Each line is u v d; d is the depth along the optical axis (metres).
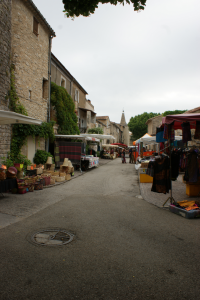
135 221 5.14
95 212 5.78
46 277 2.77
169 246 3.80
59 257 3.31
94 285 2.63
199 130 6.43
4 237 3.98
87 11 3.63
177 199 7.40
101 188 9.59
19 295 2.40
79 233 4.30
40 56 12.95
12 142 10.24
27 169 10.30
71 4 3.54
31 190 8.29
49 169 12.62
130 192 8.80
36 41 12.41
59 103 16.08
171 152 6.80
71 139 17.88
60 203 6.67
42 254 3.38
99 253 3.48
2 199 6.89
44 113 13.65
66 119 17.34
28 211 5.71
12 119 6.89
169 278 2.83
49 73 14.27
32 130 11.47
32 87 12.08
